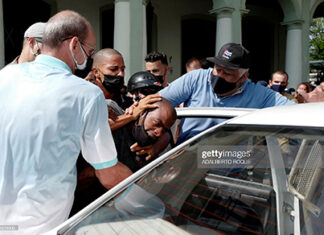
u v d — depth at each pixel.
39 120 1.19
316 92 4.38
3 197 1.21
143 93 2.07
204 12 10.52
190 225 1.14
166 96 2.51
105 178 1.40
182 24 10.42
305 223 1.10
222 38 8.07
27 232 1.22
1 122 1.21
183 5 10.11
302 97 4.60
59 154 1.23
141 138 1.69
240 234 1.09
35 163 1.19
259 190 1.27
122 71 2.02
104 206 1.25
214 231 1.11
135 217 1.19
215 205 1.23
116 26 6.62
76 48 1.36
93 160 1.35
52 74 1.27
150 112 1.66
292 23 9.65
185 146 1.58
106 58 1.97
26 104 1.20
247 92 2.41
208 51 11.07
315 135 1.34
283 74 4.32
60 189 1.26
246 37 12.05
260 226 1.11
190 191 1.32
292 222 1.11
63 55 1.34
